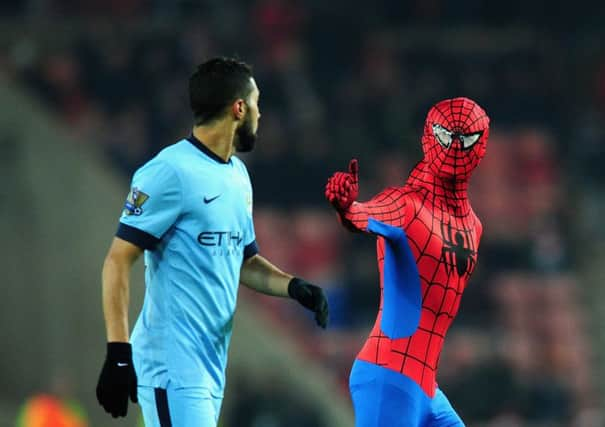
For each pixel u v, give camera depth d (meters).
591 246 67.12
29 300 52.41
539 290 62.84
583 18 77.50
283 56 67.31
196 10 69.50
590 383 58.94
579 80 75.38
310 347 56.84
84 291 52.84
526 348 59.09
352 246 59.66
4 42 65.31
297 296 18.12
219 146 17.47
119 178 59.03
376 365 17.23
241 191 17.70
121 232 16.84
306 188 62.09
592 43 76.44
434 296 17.19
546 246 64.81
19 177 52.38
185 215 17.03
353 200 15.85
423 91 71.00
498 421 53.16
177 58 65.00
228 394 52.09
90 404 52.69
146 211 16.83
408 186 17.53
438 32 76.25
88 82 63.78
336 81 67.88
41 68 63.59
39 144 52.66
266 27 68.25
